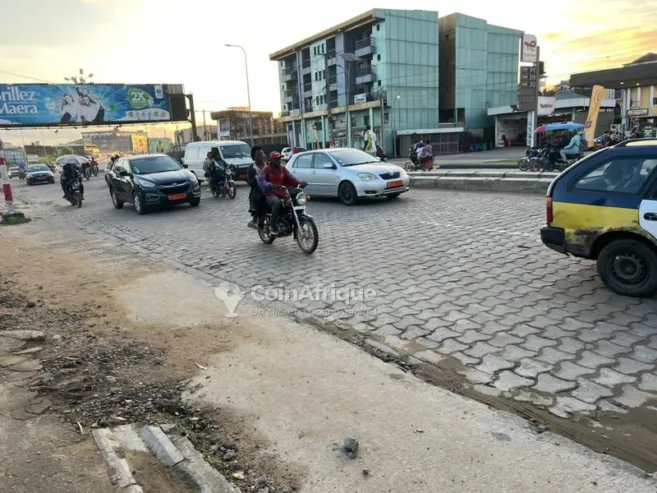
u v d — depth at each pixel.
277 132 92.94
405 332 4.60
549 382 3.58
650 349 3.99
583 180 5.27
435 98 62.22
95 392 3.68
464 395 3.47
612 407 3.24
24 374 3.96
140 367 4.10
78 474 2.71
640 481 2.56
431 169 21.56
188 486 2.64
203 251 8.71
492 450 2.85
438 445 2.91
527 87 25.89
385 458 2.82
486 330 4.53
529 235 8.09
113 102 37.97
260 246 8.80
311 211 12.54
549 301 5.14
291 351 4.30
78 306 5.86
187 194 14.61
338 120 66.38
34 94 36.06
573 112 49.81
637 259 4.99
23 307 5.86
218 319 5.21
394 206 12.35
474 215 10.27
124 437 3.08
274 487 2.64
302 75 71.81
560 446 2.87
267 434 3.11
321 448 2.94
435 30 60.81
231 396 3.59
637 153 4.93
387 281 6.19
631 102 40.28
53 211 17.30
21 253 9.59
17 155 75.81
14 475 2.71
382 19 57.44
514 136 64.00
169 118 39.84
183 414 3.40
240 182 22.53
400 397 3.47
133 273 7.45
